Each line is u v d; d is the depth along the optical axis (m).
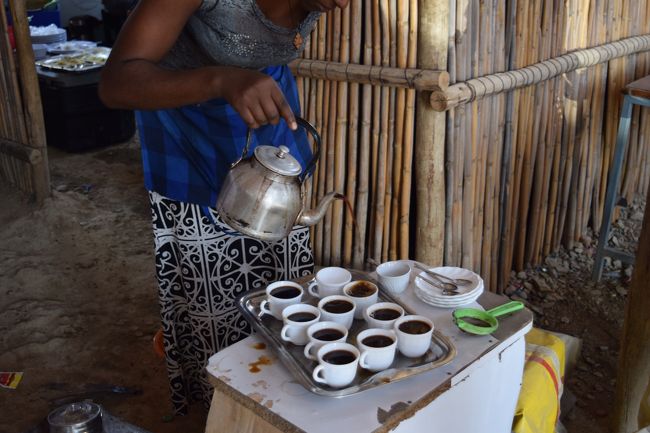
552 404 1.99
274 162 1.51
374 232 2.73
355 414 1.35
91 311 3.18
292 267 2.17
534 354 2.04
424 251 2.66
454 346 1.54
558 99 3.22
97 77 5.11
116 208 4.30
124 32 1.54
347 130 2.65
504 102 2.88
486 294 1.83
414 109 2.51
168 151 1.96
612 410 2.36
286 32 1.71
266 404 1.38
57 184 4.57
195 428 2.36
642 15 3.77
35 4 6.50
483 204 2.92
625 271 3.37
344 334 1.53
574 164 3.48
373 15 2.46
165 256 2.13
